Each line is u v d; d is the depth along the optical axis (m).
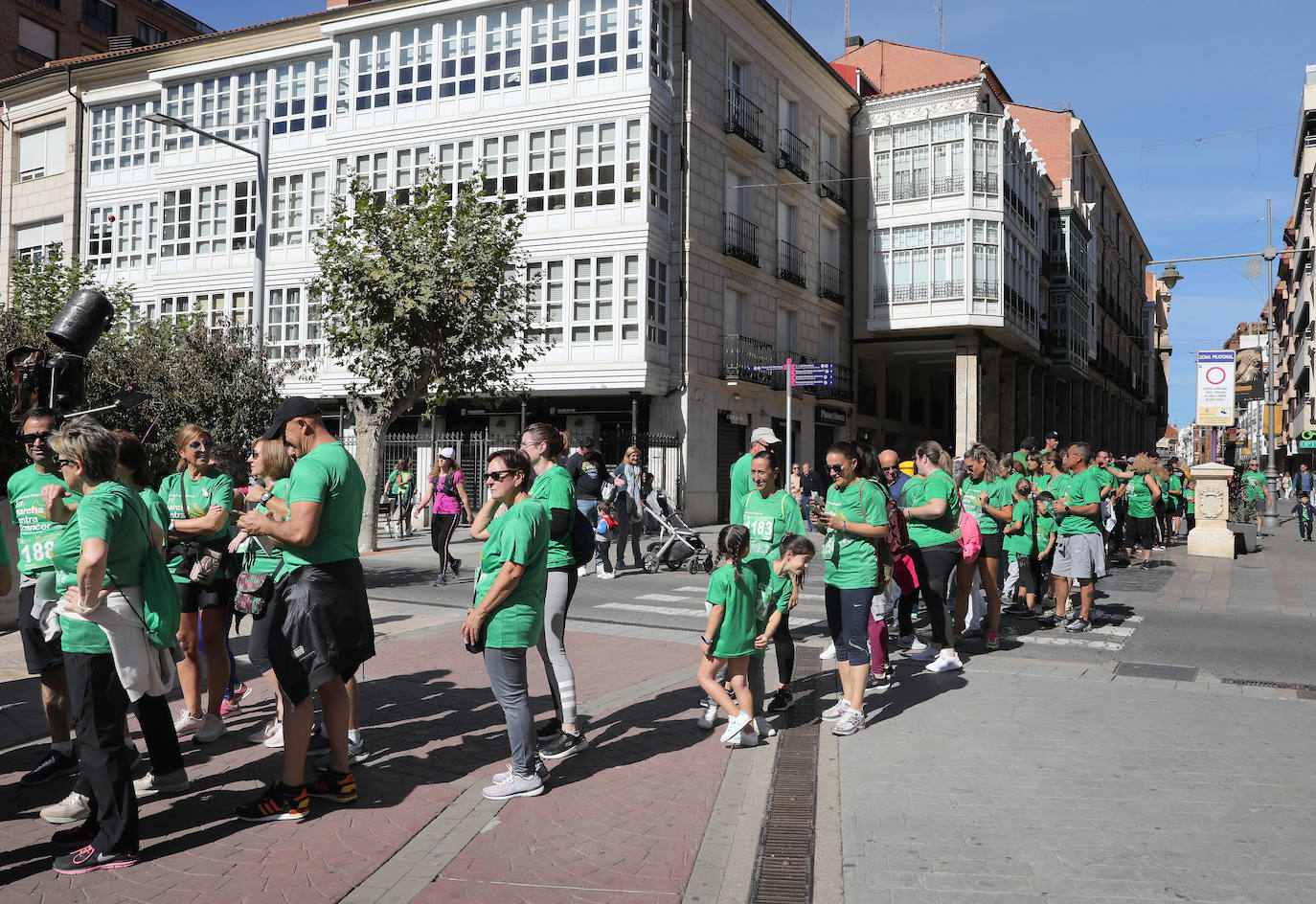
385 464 26.94
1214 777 4.83
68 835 3.79
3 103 33.28
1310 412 44.69
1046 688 6.92
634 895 3.49
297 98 27.67
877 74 37.72
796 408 30.55
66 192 31.86
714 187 26.19
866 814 4.32
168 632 4.01
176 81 29.56
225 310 28.53
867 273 33.31
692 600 11.39
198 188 29.20
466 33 25.36
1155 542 18.33
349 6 26.52
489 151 25.06
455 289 14.71
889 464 9.30
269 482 5.07
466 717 5.94
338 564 4.35
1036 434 40.50
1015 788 4.67
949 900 3.42
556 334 24.34
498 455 4.61
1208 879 3.59
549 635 5.32
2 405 8.96
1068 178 42.12
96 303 6.93
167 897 3.45
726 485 27.05
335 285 15.16
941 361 40.66
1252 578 13.81
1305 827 4.12
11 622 8.55
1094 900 3.41
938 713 6.16
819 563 15.64
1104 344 52.62
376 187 26.33
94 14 42.66
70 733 4.81
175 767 4.53
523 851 3.90
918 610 10.19
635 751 5.34
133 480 4.43
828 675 7.48
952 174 31.16
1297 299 54.09
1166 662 7.93
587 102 24.08
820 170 31.78
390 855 3.85
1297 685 7.06
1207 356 19.03
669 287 24.89
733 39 27.03
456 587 12.40
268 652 4.29
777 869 3.72
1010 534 10.31
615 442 25.08
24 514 4.72
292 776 4.21
